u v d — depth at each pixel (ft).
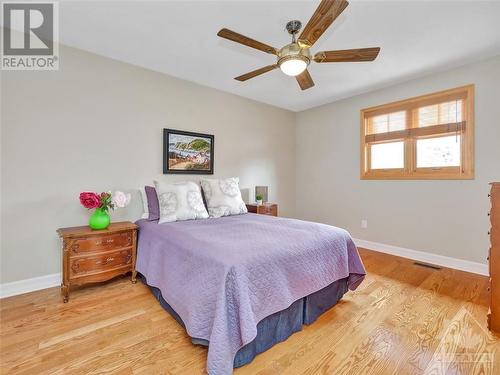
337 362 4.68
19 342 5.11
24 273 7.35
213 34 7.34
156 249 6.99
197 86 11.00
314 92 12.10
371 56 5.85
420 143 10.50
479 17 6.44
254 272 4.75
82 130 8.21
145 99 9.53
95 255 7.27
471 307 6.59
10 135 7.07
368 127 12.13
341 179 13.24
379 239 11.73
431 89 9.95
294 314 5.60
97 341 5.16
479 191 8.91
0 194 6.98
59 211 7.86
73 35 7.39
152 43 7.82
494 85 8.52
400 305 6.74
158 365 4.54
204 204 9.84
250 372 4.44
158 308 6.49
